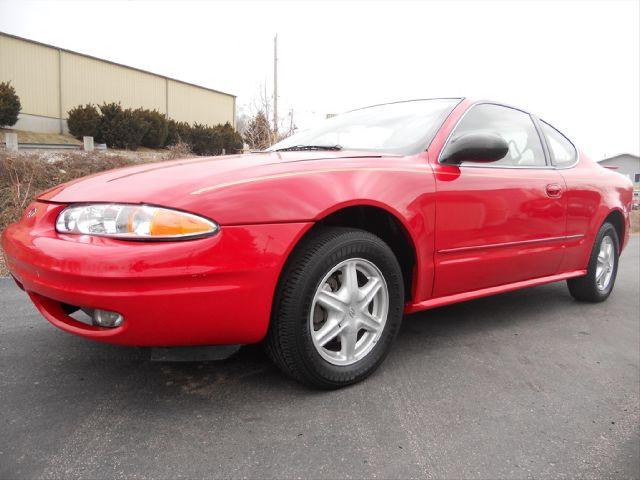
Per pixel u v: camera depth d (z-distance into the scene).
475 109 3.00
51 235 1.89
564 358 2.72
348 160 2.28
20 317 3.06
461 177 2.61
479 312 3.54
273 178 1.98
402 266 2.54
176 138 23.86
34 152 9.06
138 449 1.70
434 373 2.43
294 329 2.00
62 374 2.27
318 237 2.07
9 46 26.84
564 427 1.99
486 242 2.73
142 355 2.50
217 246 1.80
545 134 3.49
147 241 1.74
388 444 1.79
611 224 3.89
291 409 2.01
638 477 1.67
